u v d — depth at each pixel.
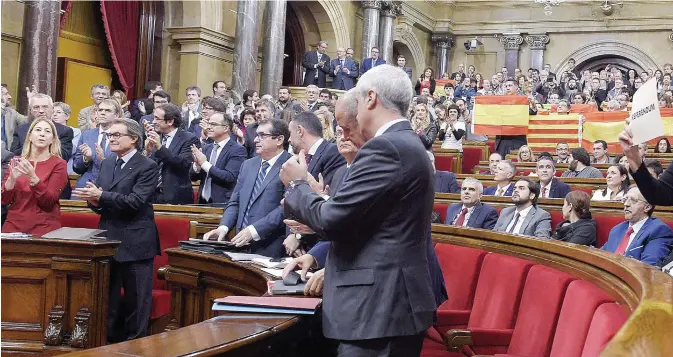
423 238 2.40
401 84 2.46
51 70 9.99
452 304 4.26
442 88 16.64
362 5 19.25
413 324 2.31
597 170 8.57
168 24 14.13
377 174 2.28
